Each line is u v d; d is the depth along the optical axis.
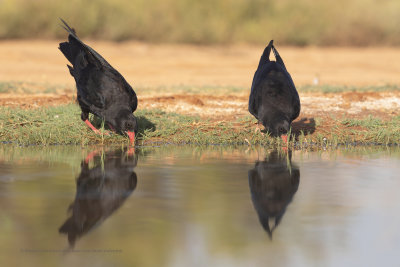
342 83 24.11
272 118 12.38
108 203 7.89
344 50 39.19
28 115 14.64
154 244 6.32
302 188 8.87
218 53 35.50
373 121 14.95
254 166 10.62
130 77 25.66
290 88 12.85
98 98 12.48
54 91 19.39
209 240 6.46
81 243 6.36
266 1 41.50
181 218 7.24
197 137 13.72
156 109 16.00
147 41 37.75
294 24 40.84
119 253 6.09
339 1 43.12
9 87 19.88
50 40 36.22
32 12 36.28
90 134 13.50
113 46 35.69
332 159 11.47
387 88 20.88
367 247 6.30
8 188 8.69
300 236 6.64
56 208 7.63
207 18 40.03
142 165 10.61
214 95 18.42
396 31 41.62
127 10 38.28
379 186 9.02
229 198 8.23
